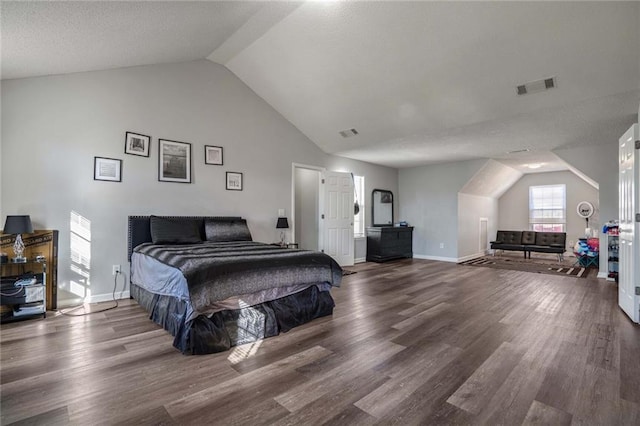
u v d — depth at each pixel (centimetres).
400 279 518
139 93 400
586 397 179
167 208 421
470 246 788
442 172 752
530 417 161
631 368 213
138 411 165
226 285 249
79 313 326
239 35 388
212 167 466
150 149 408
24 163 327
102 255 371
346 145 591
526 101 378
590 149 551
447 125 457
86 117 362
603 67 310
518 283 488
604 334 274
